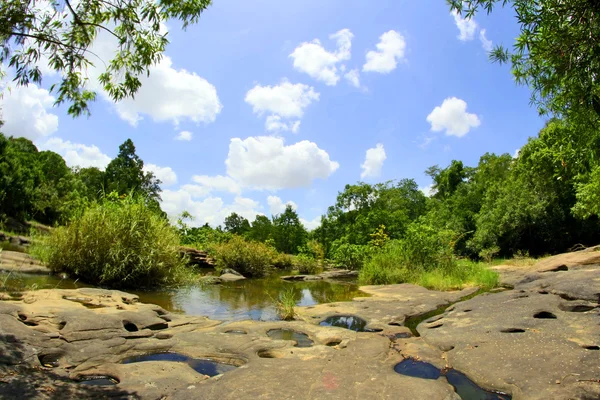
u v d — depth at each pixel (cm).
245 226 5978
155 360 420
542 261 1511
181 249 1744
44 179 3075
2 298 603
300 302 920
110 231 955
